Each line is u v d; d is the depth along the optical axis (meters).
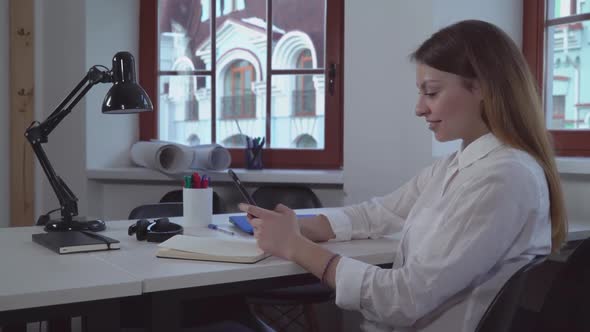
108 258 1.25
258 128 3.24
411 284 1.10
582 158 2.36
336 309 2.86
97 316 1.02
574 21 2.45
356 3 2.70
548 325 1.03
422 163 2.56
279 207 1.43
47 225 1.62
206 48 3.27
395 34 2.62
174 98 3.31
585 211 2.20
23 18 3.16
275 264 1.21
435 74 1.21
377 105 2.68
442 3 2.50
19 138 3.18
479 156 1.20
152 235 1.45
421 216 1.28
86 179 3.12
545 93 2.55
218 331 1.55
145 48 3.28
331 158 3.12
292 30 3.16
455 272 1.08
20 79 3.17
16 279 1.04
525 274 0.94
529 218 1.11
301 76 3.17
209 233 1.56
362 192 2.74
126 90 1.63
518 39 2.61
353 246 1.44
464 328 1.14
